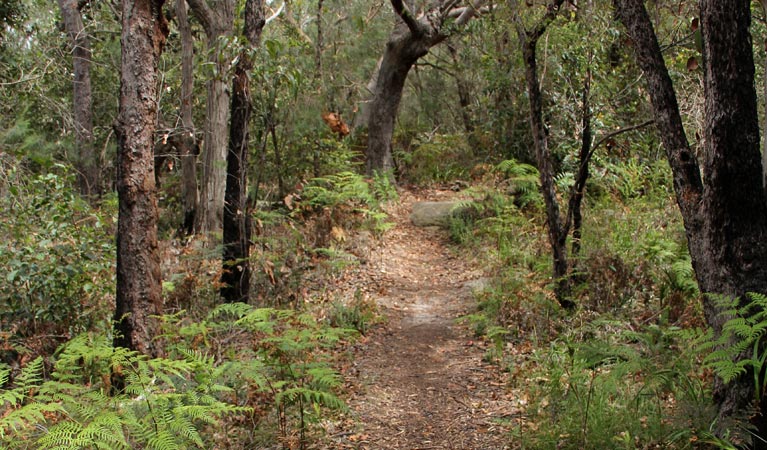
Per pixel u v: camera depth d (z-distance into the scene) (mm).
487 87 13531
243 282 8219
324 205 11812
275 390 4656
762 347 3730
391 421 4980
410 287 9383
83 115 14461
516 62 10836
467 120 18125
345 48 17875
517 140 12672
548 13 6977
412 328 7531
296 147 13016
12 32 13383
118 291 5992
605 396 4406
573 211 7777
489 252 9953
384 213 12617
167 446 3252
